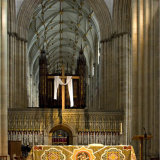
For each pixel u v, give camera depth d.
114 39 29.86
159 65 17.58
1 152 18.81
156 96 17.67
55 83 27.92
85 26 45.69
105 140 27.70
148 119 18.75
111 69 31.20
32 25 42.91
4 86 19.23
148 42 19.00
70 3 40.62
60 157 12.39
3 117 19.06
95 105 45.22
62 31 47.94
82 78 33.53
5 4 19.64
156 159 15.84
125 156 12.48
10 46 29.02
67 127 27.89
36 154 12.39
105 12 31.72
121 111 27.91
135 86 20.31
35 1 32.12
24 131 27.39
